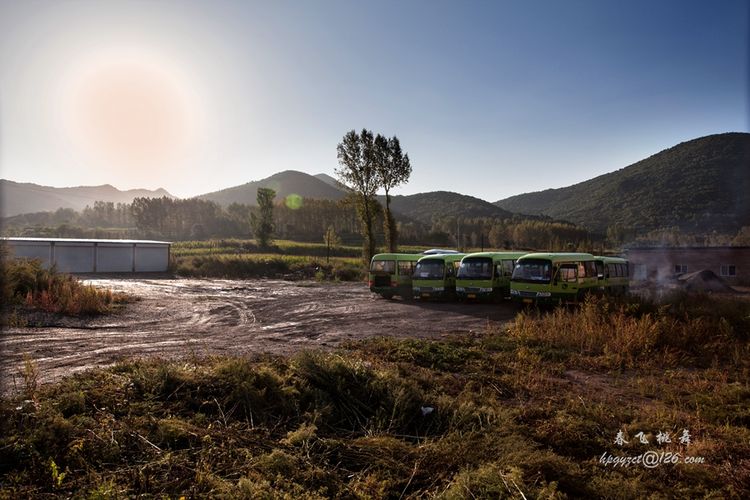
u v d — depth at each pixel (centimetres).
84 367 1020
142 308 2012
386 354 1215
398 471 617
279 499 511
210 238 11875
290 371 946
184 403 780
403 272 2702
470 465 618
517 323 1585
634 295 2106
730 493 557
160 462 573
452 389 953
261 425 732
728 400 891
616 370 1129
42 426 610
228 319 1841
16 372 962
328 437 720
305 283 3756
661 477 604
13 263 2123
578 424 748
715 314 1673
